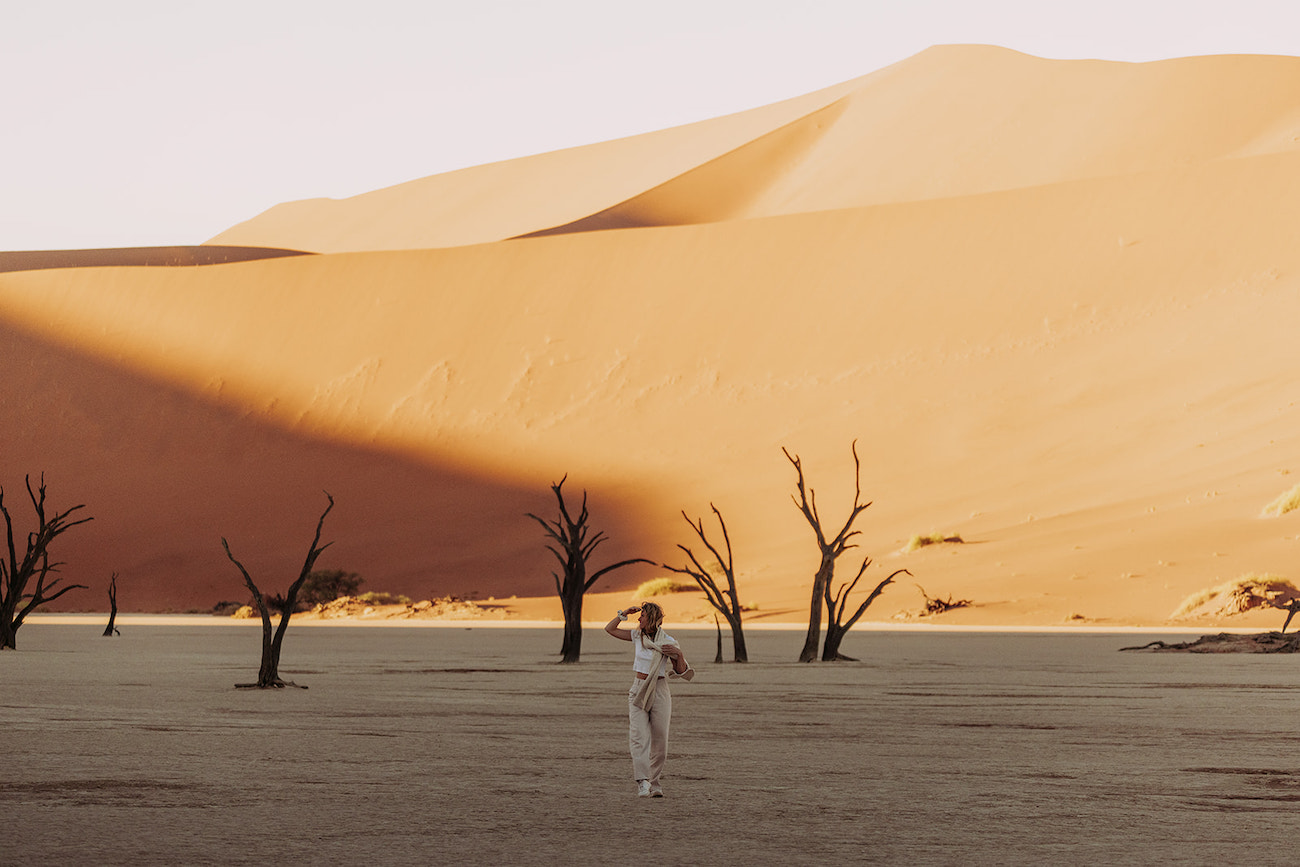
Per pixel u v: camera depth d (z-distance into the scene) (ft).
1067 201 380.78
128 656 136.46
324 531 345.92
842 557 272.10
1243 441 273.54
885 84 611.88
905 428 326.03
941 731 65.36
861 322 368.89
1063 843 35.86
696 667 121.90
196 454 389.19
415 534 335.47
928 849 34.96
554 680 102.47
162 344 422.41
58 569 349.61
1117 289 352.08
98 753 54.80
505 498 341.21
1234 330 321.32
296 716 71.82
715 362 371.35
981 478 295.69
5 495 384.88
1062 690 91.97
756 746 58.95
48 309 438.40
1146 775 49.55
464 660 131.95
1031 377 331.16
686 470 333.42
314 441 382.83
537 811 40.88
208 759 53.06
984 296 364.17
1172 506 254.06
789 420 343.05
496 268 416.46
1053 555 241.55
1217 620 201.57
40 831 36.91
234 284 432.66
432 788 45.55
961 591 232.32
